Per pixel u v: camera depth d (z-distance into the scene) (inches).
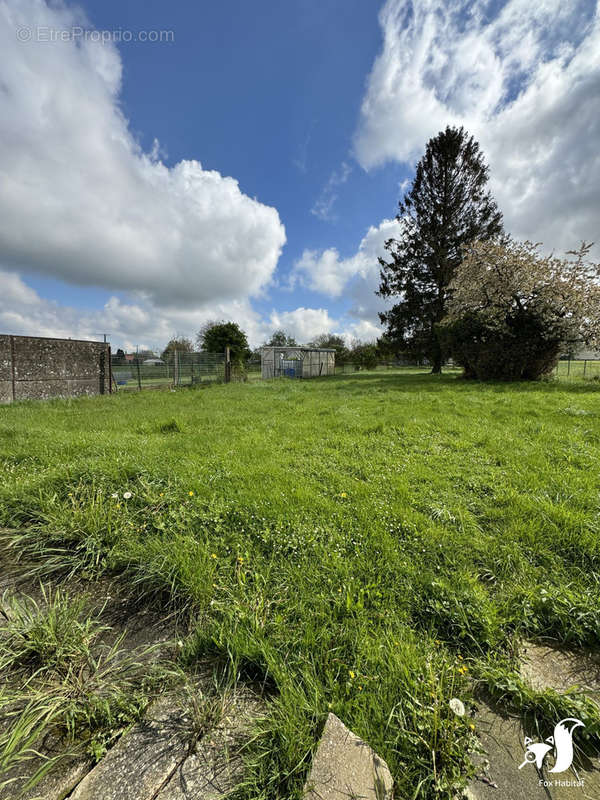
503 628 57.2
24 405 330.3
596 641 55.1
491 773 38.0
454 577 67.9
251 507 95.3
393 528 86.4
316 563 73.1
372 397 346.9
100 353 490.6
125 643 55.2
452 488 112.0
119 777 36.9
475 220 795.4
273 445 160.1
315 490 109.1
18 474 120.1
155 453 137.4
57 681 47.4
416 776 37.2
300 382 635.5
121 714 42.5
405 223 852.6
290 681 46.3
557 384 421.4
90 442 152.2
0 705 42.4
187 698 45.5
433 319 807.1
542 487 109.6
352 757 37.3
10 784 36.8
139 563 73.6
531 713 44.4
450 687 45.6
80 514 88.5
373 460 138.7
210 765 38.0
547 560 74.2
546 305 455.2
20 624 54.2
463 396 329.7
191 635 56.2
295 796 34.9
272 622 56.8
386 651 51.1
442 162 805.2
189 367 610.2
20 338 391.2
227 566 72.2
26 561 76.9
